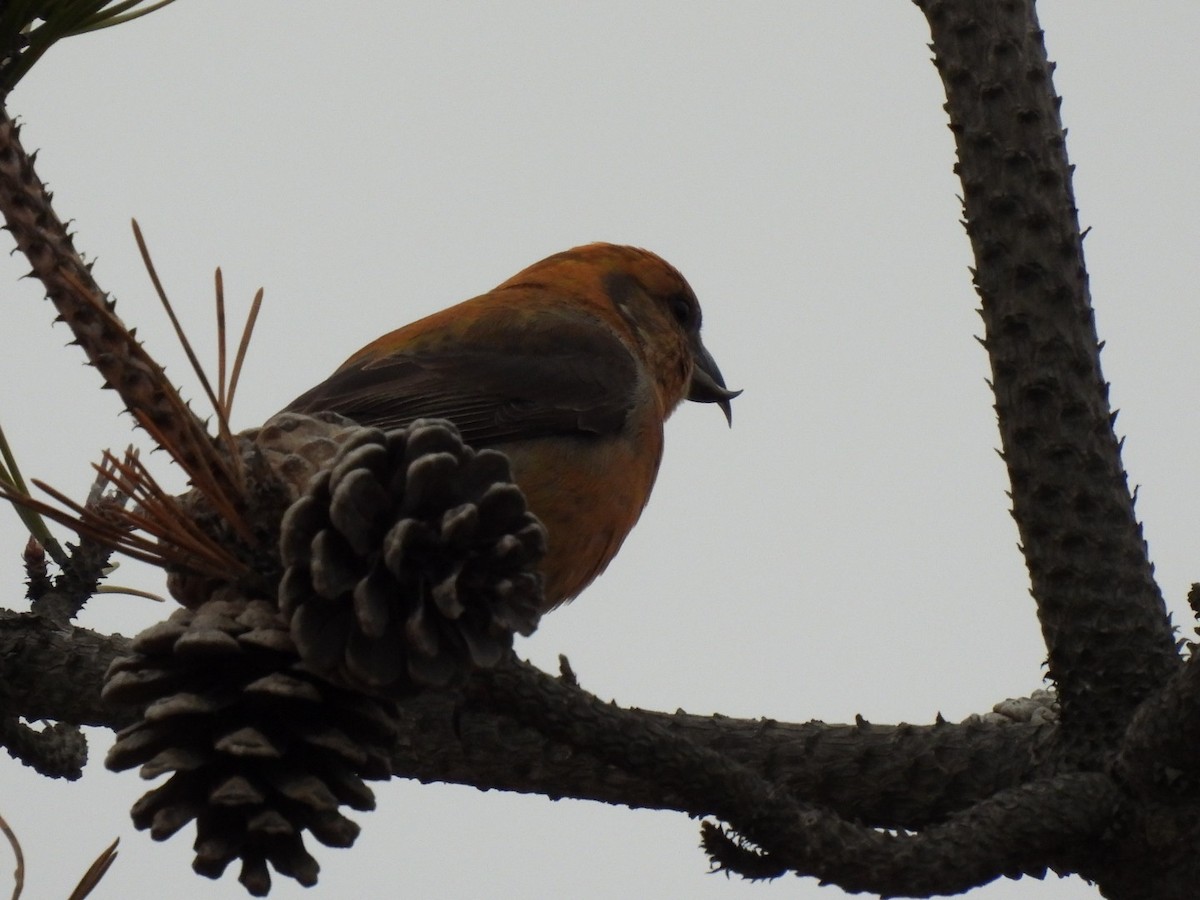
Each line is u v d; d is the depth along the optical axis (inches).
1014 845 248.7
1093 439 277.4
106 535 209.2
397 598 205.6
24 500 205.8
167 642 208.2
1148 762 256.7
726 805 232.1
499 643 206.7
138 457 215.9
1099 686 268.8
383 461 204.8
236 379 217.5
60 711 305.6
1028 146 283.3
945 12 289.1
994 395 283.4
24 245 214.7
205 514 224.8
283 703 207.3
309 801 200.7
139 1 246.5
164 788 205.5
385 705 214.5
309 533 204.7
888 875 234.5
